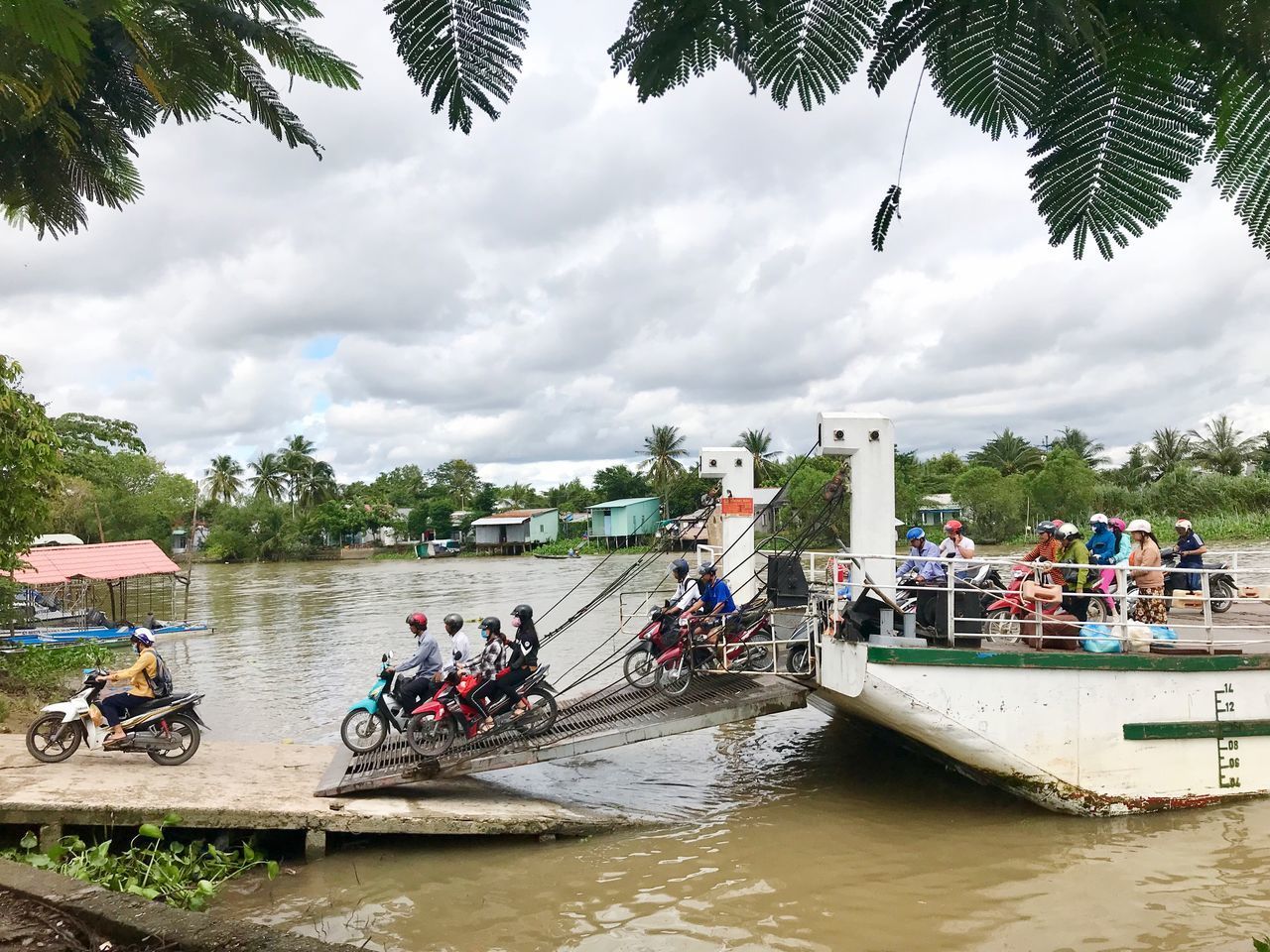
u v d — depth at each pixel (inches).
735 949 234.7
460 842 325.1
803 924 247.4
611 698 414.9
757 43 47.6
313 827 308.2
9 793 309.0
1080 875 273.9
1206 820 317.4
